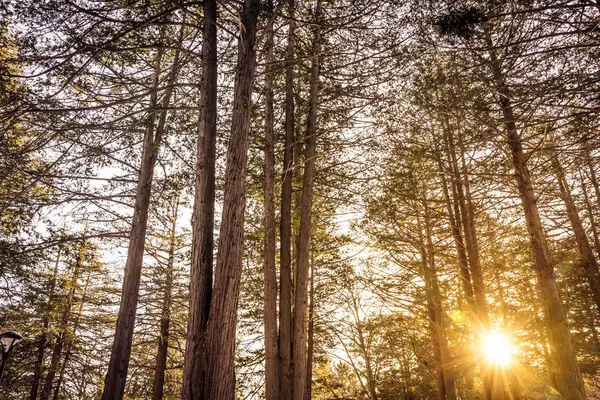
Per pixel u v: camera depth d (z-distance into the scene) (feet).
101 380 51.96
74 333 52.90
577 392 25.34
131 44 25.96
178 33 34.22
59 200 34.27
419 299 47.83
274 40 37.68
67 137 28.07
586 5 23.07
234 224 19.52
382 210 43.19
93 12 21.25
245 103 21.97
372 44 31.22
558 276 55.36
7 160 28.81
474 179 36.94
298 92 40.88
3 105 23.86
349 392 63.52
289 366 29.78
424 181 42.80
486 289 47.01
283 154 40.70
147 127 35.47
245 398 47.80
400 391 56.95
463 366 43.75
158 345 53.21
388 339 51.03
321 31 35.60
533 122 27.50
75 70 25.11
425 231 50.75
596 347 51.93
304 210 34.71
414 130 37.50
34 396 53.36
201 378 16.80
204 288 18.80
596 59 25.39
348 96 35.24
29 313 45.96
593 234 59.41
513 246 48.26
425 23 27.53
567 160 32.55
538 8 22.80
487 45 30.30
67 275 52.75
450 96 28.91
